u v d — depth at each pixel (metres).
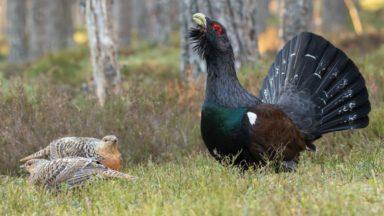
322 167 11.52
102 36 19.02
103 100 17.67
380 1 53.31
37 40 53.50
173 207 8.65
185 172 11.02
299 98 11.98
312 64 12.24
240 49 20.28
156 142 14.75
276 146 10.59
